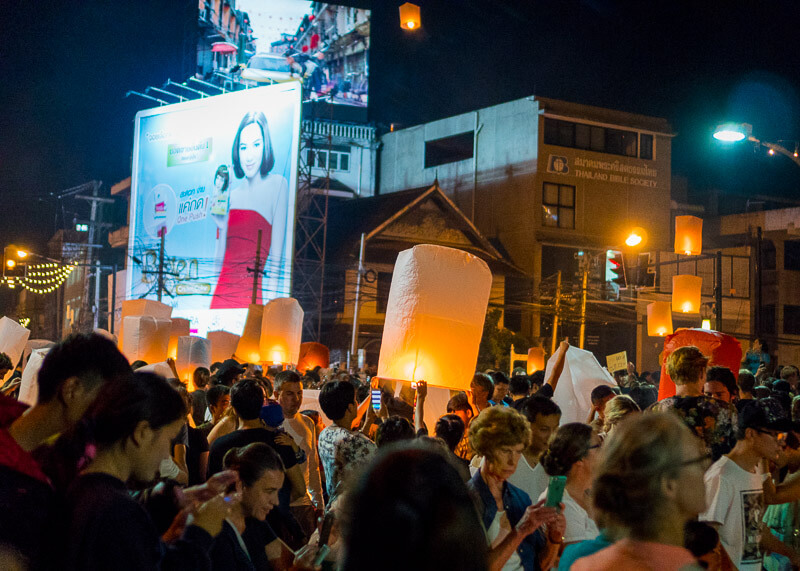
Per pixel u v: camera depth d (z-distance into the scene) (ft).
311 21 159.22
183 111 129.49
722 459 14.33
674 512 7.29
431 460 5.41
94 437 8.43
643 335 123.03
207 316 119.75
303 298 120.88
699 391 18.04
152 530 8.29
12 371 34.19
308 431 21.68
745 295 129.18
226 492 12.41
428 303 20.85
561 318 111.96
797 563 15.46
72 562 7.77
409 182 148.87
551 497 11.30
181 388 20.89
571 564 8.53
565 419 23.54
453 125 141.18
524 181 127.75
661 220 134.00
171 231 128.06
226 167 122.62
